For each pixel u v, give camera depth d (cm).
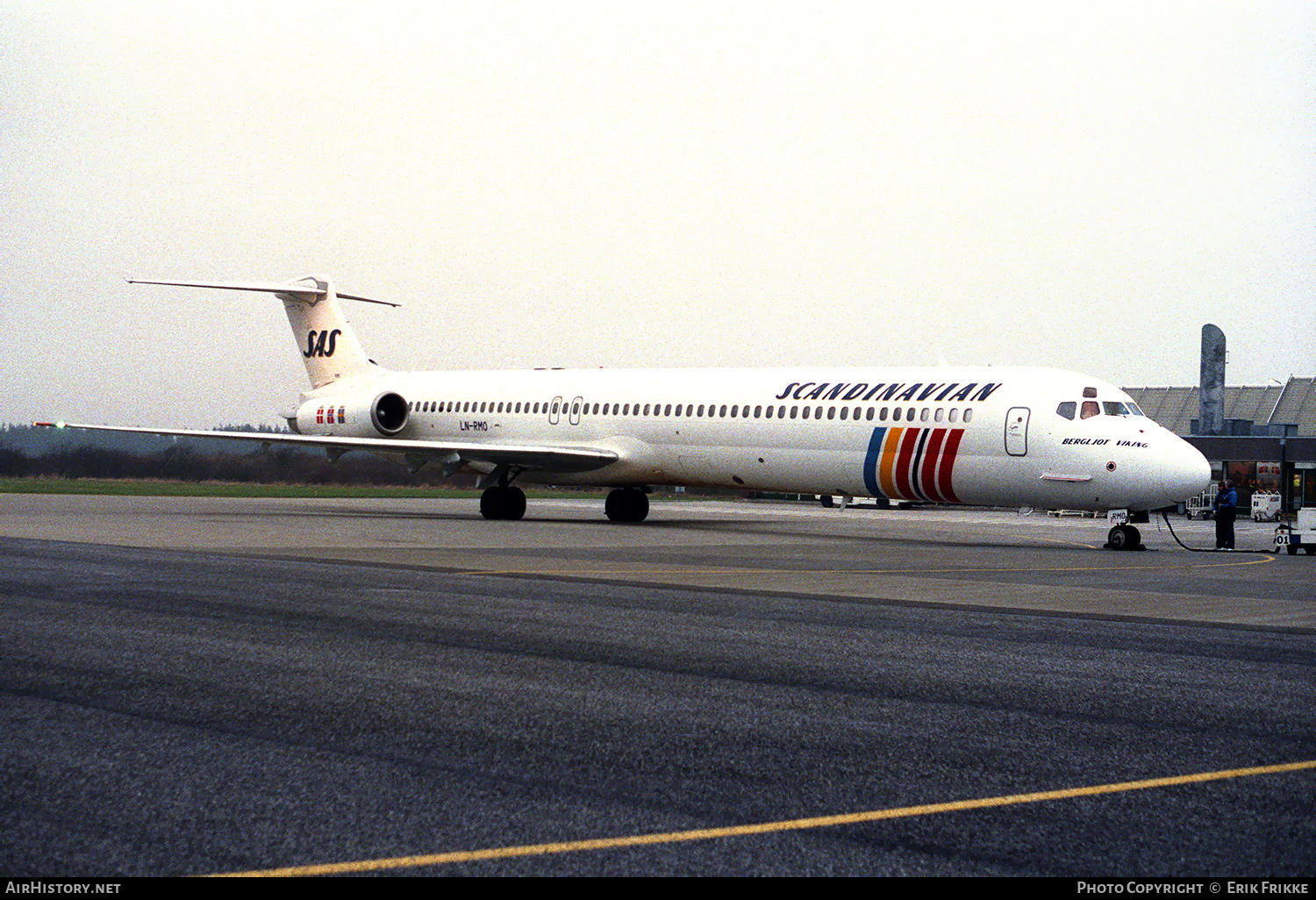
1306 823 1409
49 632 2705
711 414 7256
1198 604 3622
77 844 1296
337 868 1234
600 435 7781
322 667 2317
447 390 8725
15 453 16088
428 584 3772
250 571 4100
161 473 16050
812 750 1719
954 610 3350
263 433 7875
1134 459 5903
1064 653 2597
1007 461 6194
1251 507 12300
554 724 1862
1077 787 1545
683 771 1600
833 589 3878
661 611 3216
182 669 2277
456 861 1259
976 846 1316
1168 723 1912
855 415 6650
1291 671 2397
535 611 3167
